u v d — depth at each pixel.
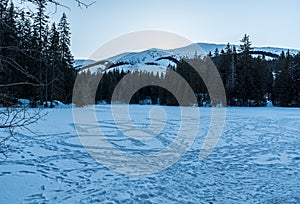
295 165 8.02
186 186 5.97
